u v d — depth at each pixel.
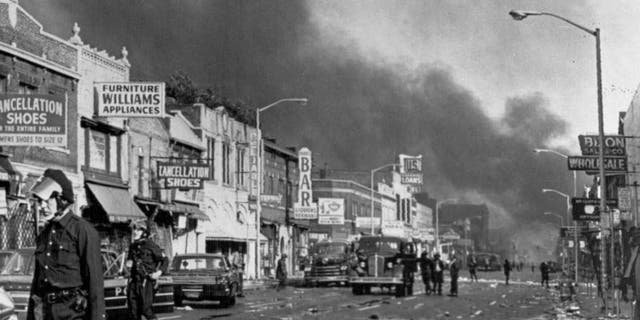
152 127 48.22
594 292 50.44
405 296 43.38
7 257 20.19
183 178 46.75
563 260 94.75
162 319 24.52
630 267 13.66
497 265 134.12
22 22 34.09
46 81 35.94
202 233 56.69
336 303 35.31
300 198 78.50
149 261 18.33
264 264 71.06
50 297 7.83
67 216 7.96
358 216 104.62
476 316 28.42
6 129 30.66
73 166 38.16
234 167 63.84
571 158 37.84
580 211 36.41
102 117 40.66
